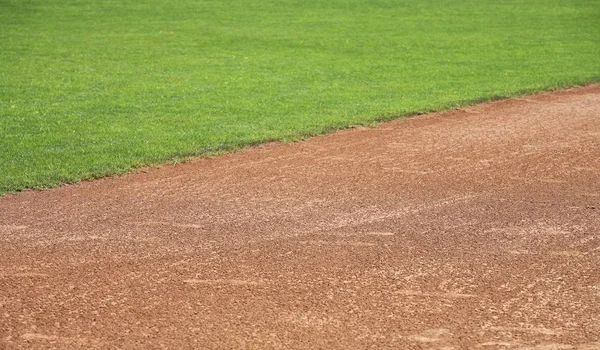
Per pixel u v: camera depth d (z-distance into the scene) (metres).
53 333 6.71
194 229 9.39
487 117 16.08
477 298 7.39
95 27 30.36
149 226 9.51
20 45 25.81
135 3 36.97
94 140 13.94
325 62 23.20
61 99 17.73
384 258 8.41
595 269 8.13
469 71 21.77
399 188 11.13
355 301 7.32
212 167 12.27
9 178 11.55
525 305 7.25
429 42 27.19
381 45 26.47
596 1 37.44
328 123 15.27
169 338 6.60
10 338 6.62
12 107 16.73
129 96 18.09
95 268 8.16
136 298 7.41
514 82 19.98
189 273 8.01
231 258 8.43
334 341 6.54
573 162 12.53
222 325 6.84
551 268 8.15
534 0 38.03
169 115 16.06
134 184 11.38
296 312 7.09
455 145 13.70
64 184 11.38
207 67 22.19
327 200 10.57
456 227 9.45
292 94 18.36
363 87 19.38
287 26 30.84
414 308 7.17
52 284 7.75
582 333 6.71
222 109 16.66
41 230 9.37
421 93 18.59
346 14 34.28
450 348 6.43
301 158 12.83
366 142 13.93
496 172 11.98
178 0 38.00
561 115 16.19
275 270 8.08
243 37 28.03
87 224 9.59
